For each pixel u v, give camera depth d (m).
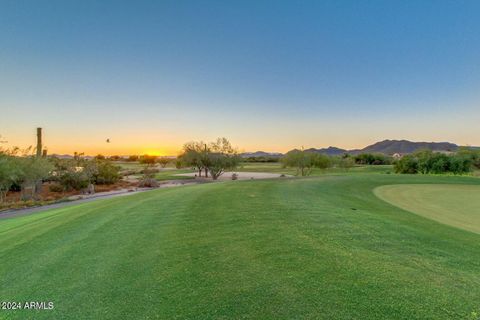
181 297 3.51
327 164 49.22
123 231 6.57
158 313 3.22
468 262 4.42
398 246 5.06
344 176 21.86
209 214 7.68
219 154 41.16
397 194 14.40
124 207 9.41
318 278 3.77
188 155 41.66
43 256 5.34
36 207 17.86
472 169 36.84
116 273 4.34
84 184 28.94
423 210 10.10
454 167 35.81
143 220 7.43
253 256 4.64
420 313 2.96
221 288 3.65
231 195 10.50
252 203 8.93
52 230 7.24
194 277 4.02
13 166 21.55
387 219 7.38
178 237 5.88
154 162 74.19
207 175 44.41
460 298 3.26
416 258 4.50
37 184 25.78
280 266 4.20
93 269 4.55
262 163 92.06
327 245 5.05
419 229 6.53
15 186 26.69
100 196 24.19
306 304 3.19
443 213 9.59
